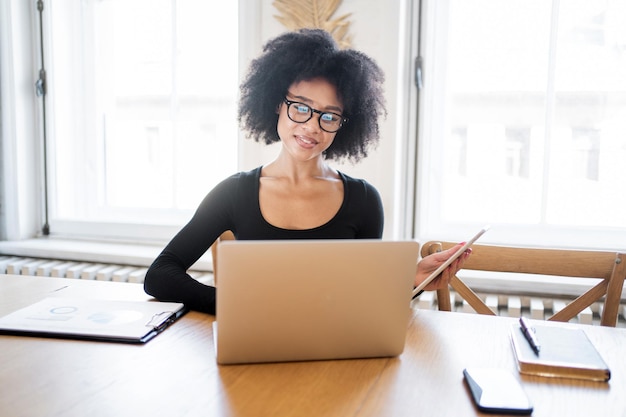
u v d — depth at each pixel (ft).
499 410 2.31
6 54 7.45
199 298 3.55
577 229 6.37
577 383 2.61
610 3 6.06
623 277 4.06
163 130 7.58
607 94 6.17
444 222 6.79
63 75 7.84
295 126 4.09
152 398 2.39
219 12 7.18
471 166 6.66
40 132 7.83
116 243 7.66
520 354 2.82
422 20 6.38
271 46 4.50
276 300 2.57
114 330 3.09
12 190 7.66
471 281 6.06
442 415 2.29
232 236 4.62
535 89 6.37
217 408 2.31
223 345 2.64
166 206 7.70
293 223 4.14
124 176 7.83
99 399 2.37
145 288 3.81
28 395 2.40
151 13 7.43
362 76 4.32
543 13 6.26
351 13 6.12
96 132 7.86
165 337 3.11
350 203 4.30
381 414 2.29
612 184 6.26
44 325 3.15
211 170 7.46
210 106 7.35
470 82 6.56
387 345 2.82
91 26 7.68
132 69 7.59
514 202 6.57
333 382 2.57
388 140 6.12
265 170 4.40
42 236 8.00
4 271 7.14
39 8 7.59
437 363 2.82
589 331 3.36
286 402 2.37
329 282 2.58
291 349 2.73
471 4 6.46
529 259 4.33
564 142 6.35
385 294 2.67
